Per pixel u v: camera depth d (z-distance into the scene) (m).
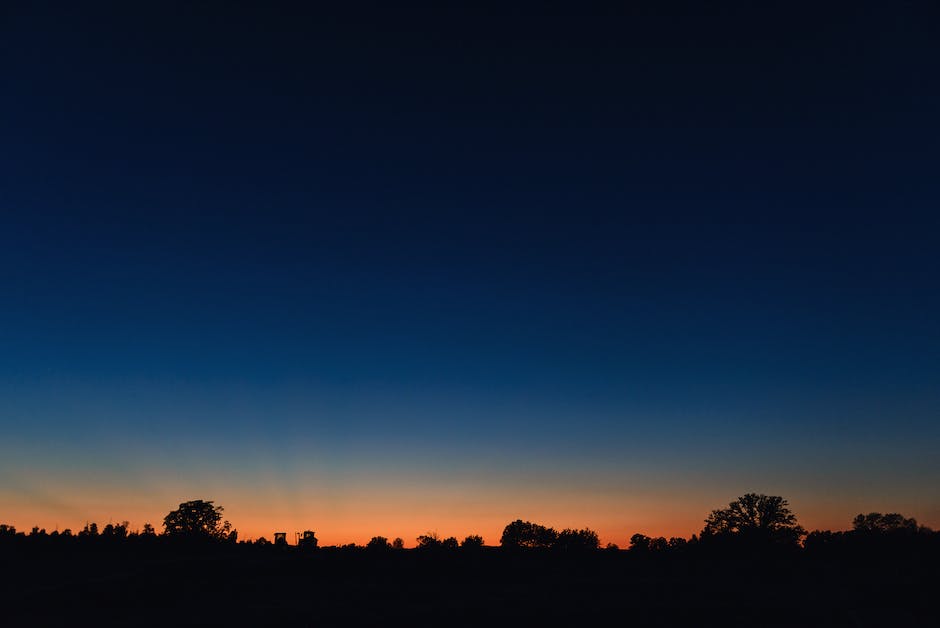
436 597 61.97
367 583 71.12
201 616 54.16
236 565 80.88
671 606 54.75
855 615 51.25
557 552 107.69
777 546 117.81
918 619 49.66
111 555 95.12
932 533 103.38
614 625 49.47
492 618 51.59
